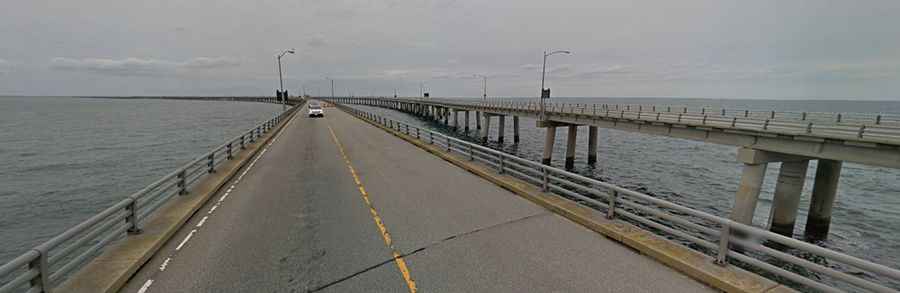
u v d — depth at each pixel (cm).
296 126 3816
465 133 7269
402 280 588
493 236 762
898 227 2098
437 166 1573
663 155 4550
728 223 566
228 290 562
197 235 778
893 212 2364
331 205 992
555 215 890
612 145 5475
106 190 2481
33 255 455
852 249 1795
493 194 1097
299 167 1555
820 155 1986
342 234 782
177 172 967
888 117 2108
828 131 2000
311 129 3466
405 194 1102
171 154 3956
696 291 546
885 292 401
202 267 634
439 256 672
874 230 2050
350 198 1060
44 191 2444
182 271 620
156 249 689
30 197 2306
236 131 6344
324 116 5659
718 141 2616
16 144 4684
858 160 1866
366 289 563
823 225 2053
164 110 14475
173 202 954
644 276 591
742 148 2288
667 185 2984
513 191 1123
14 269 418
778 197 2142
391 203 1007
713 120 2725
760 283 527
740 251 1616
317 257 673
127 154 3947
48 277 495
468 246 714
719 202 2516
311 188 1184
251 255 681
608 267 622
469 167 1462
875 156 1808
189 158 3709
